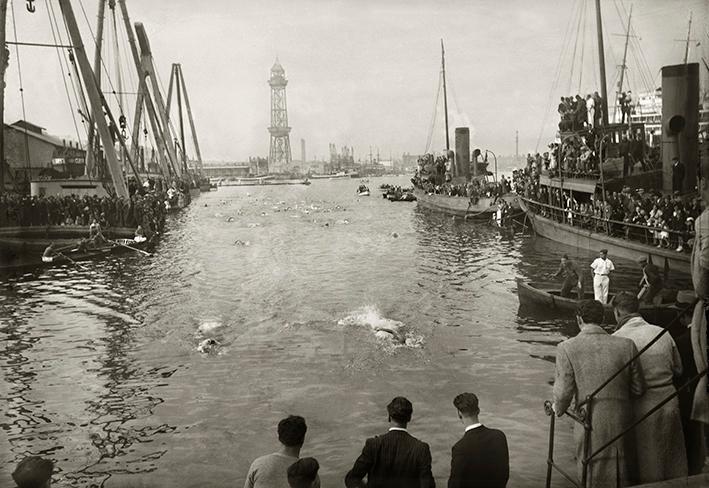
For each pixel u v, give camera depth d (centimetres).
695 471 545
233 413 1156
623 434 479
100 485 884
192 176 11038
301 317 1902
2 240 3156
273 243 3834
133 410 1189
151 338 1702
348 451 970
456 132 6300
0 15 3381
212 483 884
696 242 475
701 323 484
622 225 2870
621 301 566
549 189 3669
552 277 2492
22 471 468
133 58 6712
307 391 1258
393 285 2406
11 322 1889
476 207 5044
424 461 522
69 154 4959
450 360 1435
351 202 8100
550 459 587
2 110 3481
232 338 1683
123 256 3284
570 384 509
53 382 1358
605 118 3045
